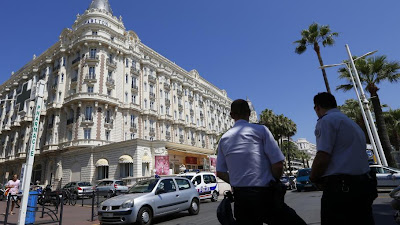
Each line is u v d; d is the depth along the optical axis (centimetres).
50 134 3859
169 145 3238
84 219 1069
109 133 3672
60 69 4053
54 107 3834
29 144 779
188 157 3762
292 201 1330
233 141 263
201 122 5884
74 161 3381
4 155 4903
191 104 5691
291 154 6112
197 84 6162
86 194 2247
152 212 842
